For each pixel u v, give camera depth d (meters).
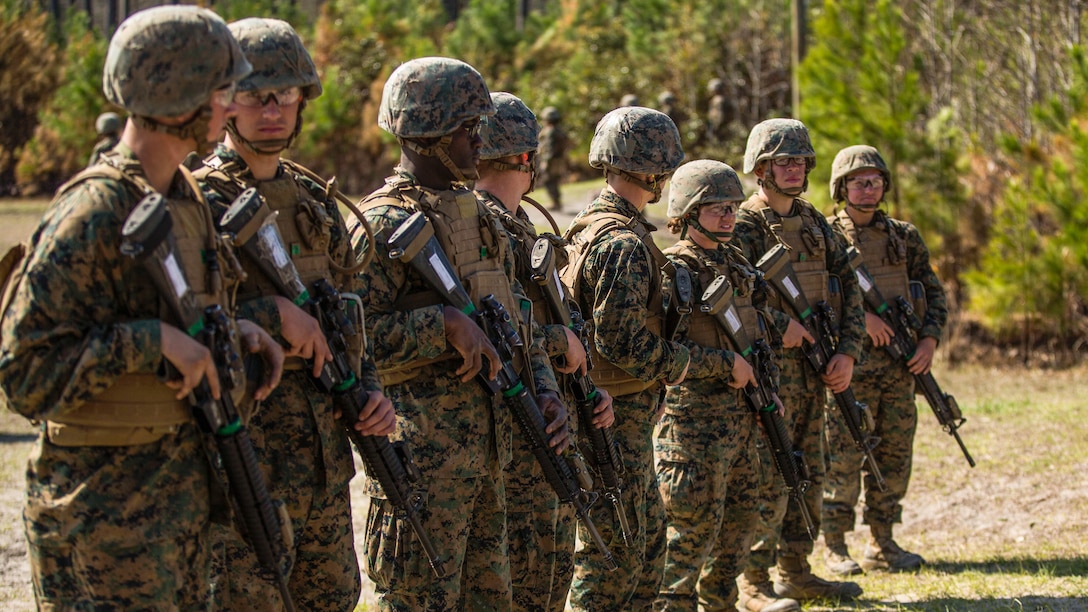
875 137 14.39
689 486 5.48
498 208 4.84
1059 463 9.38
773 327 5.91
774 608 6.27
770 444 5.85
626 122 5.20
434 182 4.32
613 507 4.96
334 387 3.74
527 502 4.65
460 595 4.36
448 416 4.19
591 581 5.13
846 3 14.83
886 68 14.42
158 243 2.98
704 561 5.58
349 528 3.91
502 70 33.59
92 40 34.22
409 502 3.99
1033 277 13.94
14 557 7.28
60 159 31.67
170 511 3.20
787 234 6.39
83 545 3.09
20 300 2.97
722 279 5.46
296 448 3.71
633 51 30.59
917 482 9.26
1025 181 14.39
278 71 3.66
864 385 7.43
